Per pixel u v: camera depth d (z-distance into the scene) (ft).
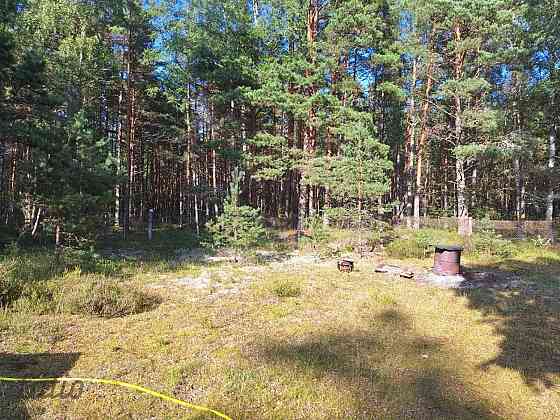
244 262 48.24
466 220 66.08
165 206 131.85
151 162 120.67
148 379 16.72
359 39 64.90
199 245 64.75
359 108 82.07
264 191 118.83
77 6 68.64
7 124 41.73
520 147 66.64
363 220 58.13
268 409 14.78
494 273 41.91
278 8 77.56
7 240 44.01
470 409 15.83
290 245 63.77
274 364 18.63
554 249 56.95
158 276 38.45
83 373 17.08
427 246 55.88
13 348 19.43
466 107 73.46
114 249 57.52
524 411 15.88
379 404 15.53
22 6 65.46
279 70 70.03
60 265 35.60
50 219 41.42
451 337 23.57
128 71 74.43
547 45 66.28
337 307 28.99
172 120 87.97
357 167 54.85
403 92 72.13
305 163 67.36
